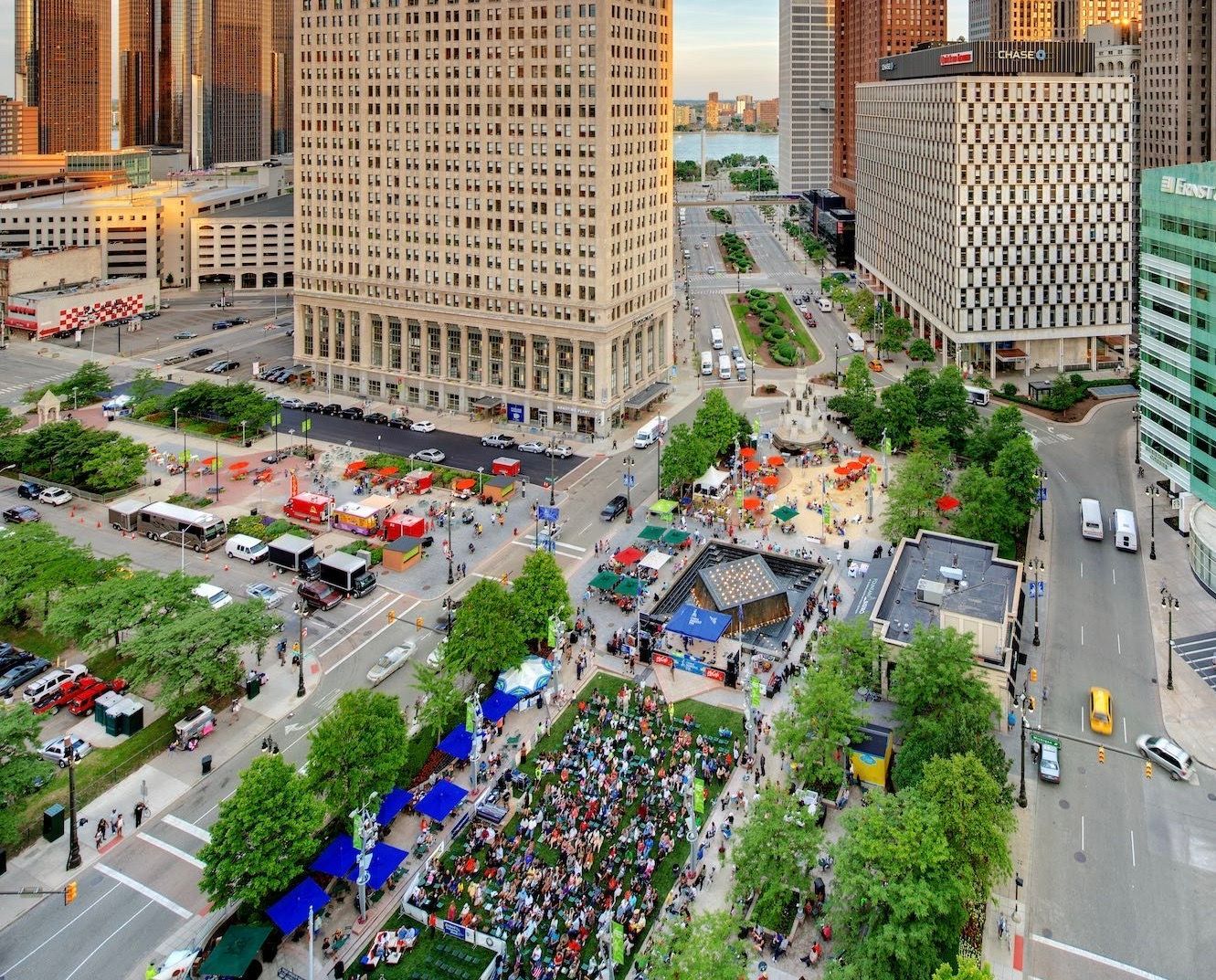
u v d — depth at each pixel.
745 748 103.56
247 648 122.31
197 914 82.69
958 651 98.38
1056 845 90.25
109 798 96.31
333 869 83.19
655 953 72.50
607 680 117.31
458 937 79.88
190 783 98.75
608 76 185.00
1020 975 76.50
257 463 184.88
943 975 66.69
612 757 101.69
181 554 147.88
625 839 89.88
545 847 89.38
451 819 93.56
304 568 141.62
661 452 172.25
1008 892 84.88
